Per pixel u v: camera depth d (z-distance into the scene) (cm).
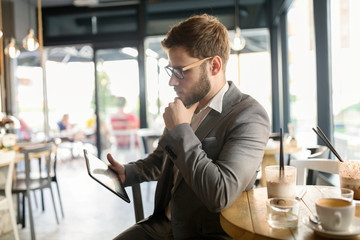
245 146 118
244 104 129
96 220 356
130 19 654
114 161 154
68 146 728
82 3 651
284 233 91
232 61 616
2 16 597
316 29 326
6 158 274
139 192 169
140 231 143
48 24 675
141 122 658
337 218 86
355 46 262
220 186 108
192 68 129
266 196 127
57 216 348
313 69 353
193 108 128
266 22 606
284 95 527
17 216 349
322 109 327
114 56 672
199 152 115
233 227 99
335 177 313
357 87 261
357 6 257
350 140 279
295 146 338
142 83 652
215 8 620
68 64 732
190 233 130
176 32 130
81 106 738
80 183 536
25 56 639
